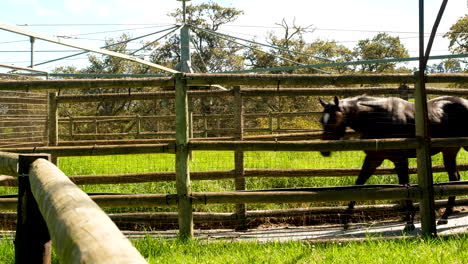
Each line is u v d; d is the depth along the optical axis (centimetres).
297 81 459
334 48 2981
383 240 436
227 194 462
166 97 584
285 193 461
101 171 763
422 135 463
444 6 422
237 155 576
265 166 777
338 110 573
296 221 617
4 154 252
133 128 1683
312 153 826
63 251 88
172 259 363
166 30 1242
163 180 557
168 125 1602
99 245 77
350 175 596
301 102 1509
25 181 209
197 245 419
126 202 462
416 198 461
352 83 461
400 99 591
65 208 111
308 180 701
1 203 452
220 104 1484
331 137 580
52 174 165
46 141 616
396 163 559
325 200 462
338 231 553
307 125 1227
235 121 582
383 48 3177
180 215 463
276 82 457
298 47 2942
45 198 137
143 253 389
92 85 457
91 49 458
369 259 349
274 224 615
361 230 553
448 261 337
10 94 599
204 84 459
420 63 456
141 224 577
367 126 575
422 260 339
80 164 802
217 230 576
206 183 695
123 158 868
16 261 209
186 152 460
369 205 603
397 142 461
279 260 356
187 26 1164
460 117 594
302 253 376
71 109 1948
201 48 3278
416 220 606
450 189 463
